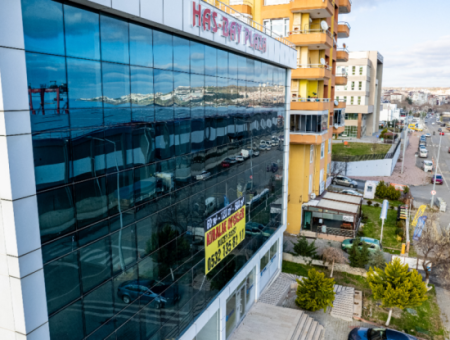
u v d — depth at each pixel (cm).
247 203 2092
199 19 1348
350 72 8806
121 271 1098
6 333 836
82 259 948
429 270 2538
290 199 3431
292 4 3123
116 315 1088
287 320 2092
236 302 2025
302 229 3512
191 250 1506
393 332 1880
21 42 744
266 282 2516
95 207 976
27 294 798
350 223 3447
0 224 776
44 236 834
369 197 4706
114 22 998
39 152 805
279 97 2495
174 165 1336
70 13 863
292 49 2534
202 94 1498
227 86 1725
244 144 1984
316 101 3222
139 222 1164
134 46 1081
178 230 1398
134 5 1006
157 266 1279
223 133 1723
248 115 2009
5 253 787
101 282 1020
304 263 2911
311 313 2245
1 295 817
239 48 1717
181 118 1357
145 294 1221
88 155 941
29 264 798
